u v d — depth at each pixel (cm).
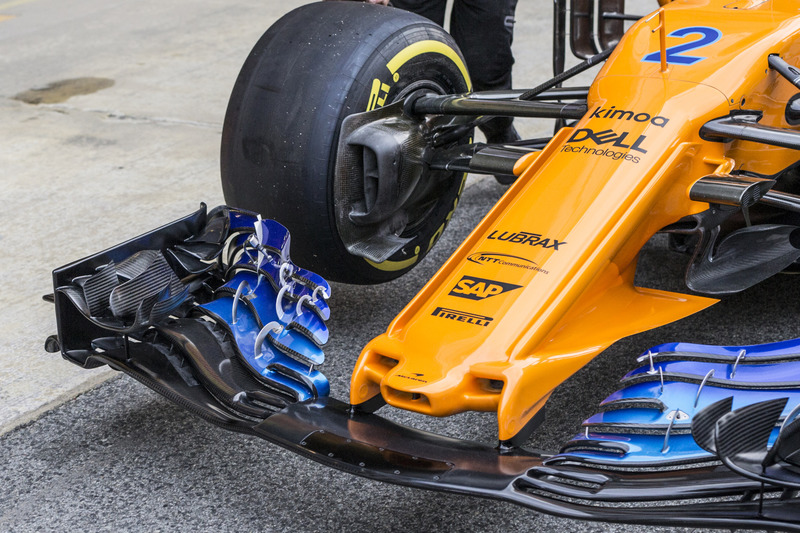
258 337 207
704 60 229
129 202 397
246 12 764
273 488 211
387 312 295
